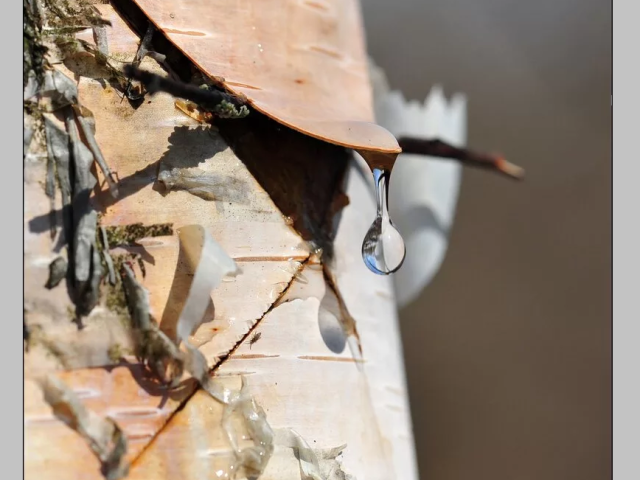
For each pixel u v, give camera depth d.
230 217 0.17
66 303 0.16
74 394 0.16
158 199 0.17
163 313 0.16
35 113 0.16
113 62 0.17
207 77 0.17
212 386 0.16
